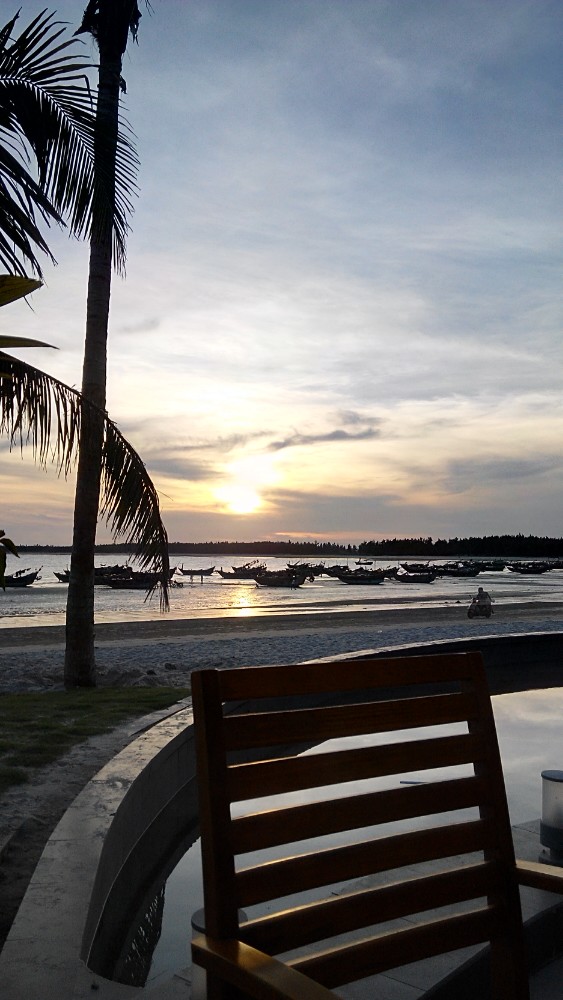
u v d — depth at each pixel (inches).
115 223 378.3
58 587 3267.7
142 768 228.5
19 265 241.8
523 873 76.0
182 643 757.9
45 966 118.6
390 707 75.4
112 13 442.6
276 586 3361.2
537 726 372.8
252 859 191.5
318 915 66.8
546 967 125.8
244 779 65.6
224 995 58.1
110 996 111.3
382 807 72.2
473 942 73.9
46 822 197.2
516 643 569.0
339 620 1099.3
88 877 153.1
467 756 78.7
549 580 4667.8
